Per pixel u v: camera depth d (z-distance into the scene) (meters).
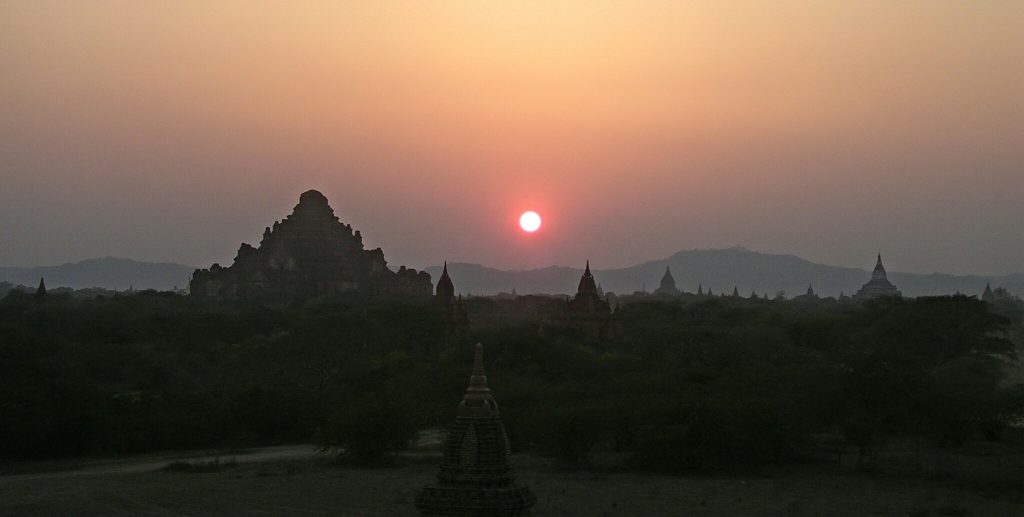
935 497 58.50
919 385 70.94
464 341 117.88
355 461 72.25
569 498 57.38
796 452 74.56
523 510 35.47
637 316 163.62
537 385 88.62
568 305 157.62
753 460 69.12
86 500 55.09
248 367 113.81
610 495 58.50
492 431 35.88
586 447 70.44
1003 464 68.38
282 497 57.09
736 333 122.25
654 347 126.12
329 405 90.69
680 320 150.12
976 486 61.94
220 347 129.38
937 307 106.38
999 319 107.50
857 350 89.75
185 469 68.94
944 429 74.31
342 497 57.09
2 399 74.62
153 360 106.12
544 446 73.88
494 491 35.06
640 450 69.75
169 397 90.88
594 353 123.50
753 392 79.00
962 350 100.62
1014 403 80.50
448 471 35.66
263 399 89.38
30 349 83.25
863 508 54.91
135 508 53.66
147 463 73.69
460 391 90.62
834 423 71.31
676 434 67.94
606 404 74.88
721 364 105.81
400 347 130.12
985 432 82.12
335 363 116.81
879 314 124.44
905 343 99.56
